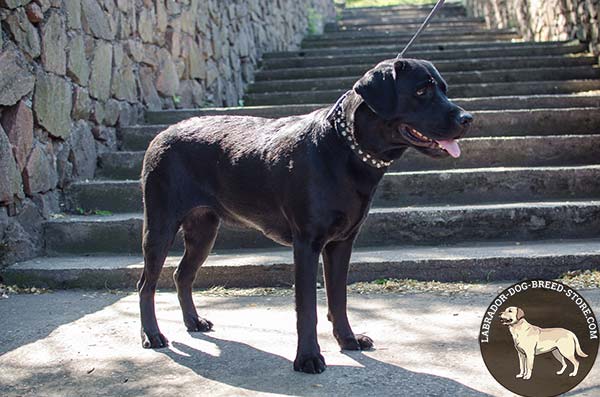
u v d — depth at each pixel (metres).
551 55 9.76
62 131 5.61
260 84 9.90
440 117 2.87
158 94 7.47
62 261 5.00
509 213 5.27
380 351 3.30
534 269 4.64
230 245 5.34
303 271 3.09
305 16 14.86
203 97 8.55
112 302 4.36
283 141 3.21
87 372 3.11
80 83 5.89
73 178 5.81
